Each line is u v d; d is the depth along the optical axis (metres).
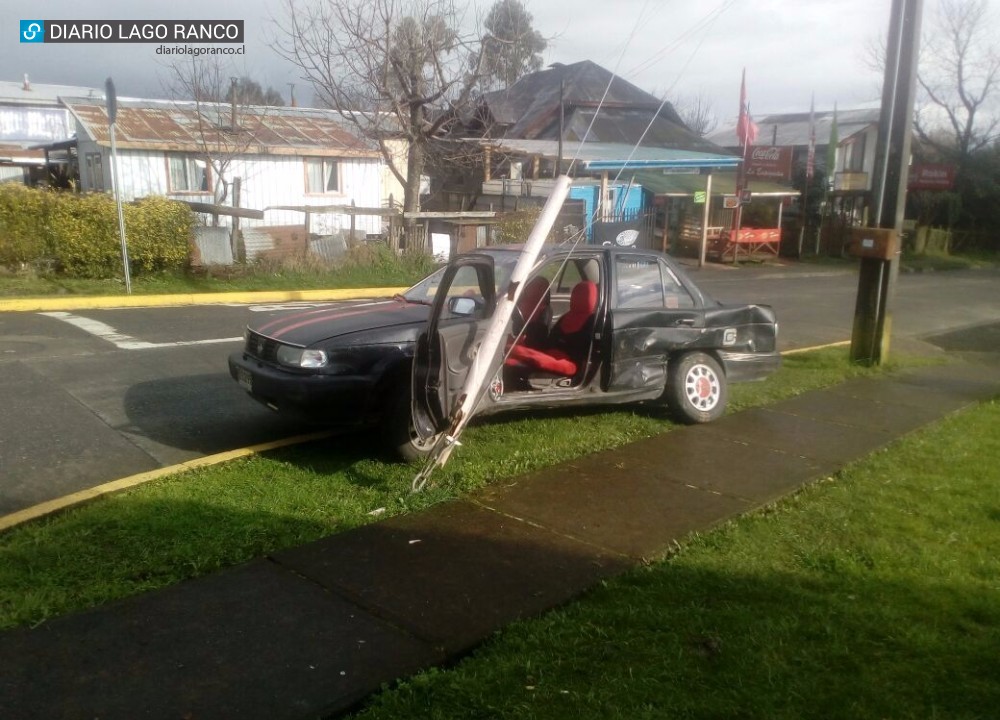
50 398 7.65
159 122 24.39
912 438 7.12
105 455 6.21
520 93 35.38
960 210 39.81
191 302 14.66
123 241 14.50
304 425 7.12
